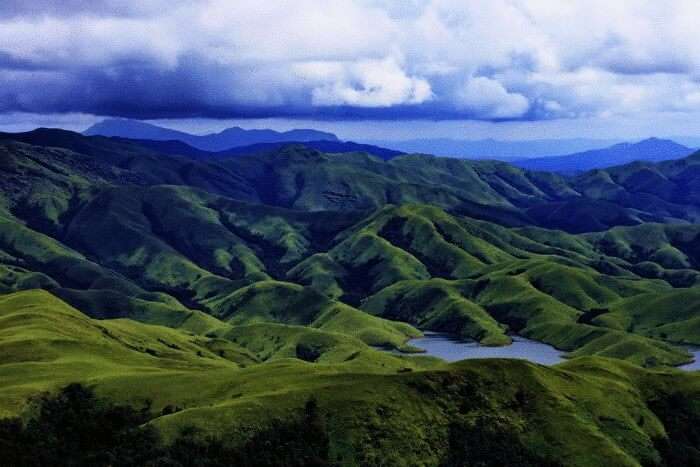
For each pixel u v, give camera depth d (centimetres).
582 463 18000
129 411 17912
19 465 15462
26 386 18225
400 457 16850
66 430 17025
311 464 16088
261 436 16388
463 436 17950
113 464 15400
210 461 15588
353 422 17262
